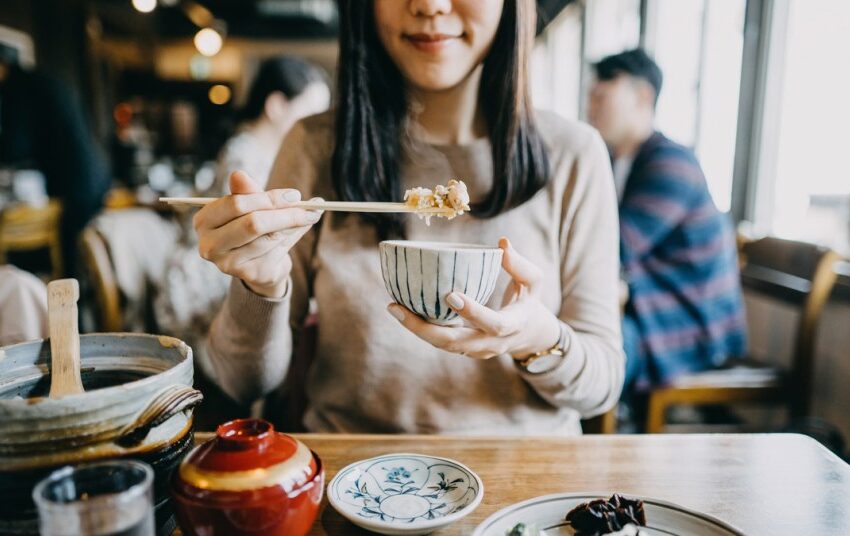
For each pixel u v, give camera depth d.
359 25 1.24
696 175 2.60
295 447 0.74
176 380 0.74
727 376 2.41
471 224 1.33
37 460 0.65
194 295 2.43
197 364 2.38
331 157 1.33
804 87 3.02
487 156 1.35
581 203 1.37
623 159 3.21
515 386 1.31
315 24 12.08
